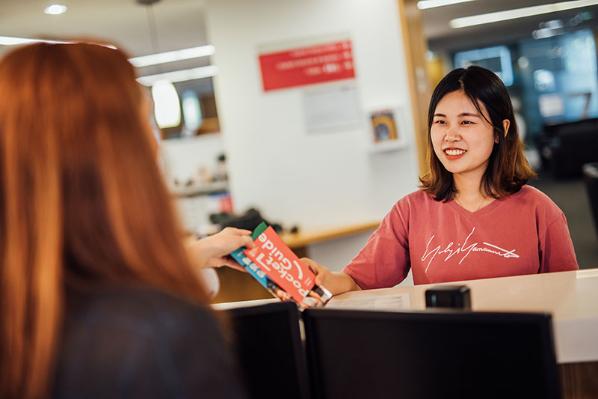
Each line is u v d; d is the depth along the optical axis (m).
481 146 1.88
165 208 0.84
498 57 17.20
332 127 5.12
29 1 5.17
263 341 1.13
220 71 5.27
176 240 0.84
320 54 5.10
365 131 5.03
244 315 1.12
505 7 10.17
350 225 5.09
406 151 5.03
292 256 1.49
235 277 4.83
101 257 0.80
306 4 5.09
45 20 5.86
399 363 1.05
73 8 5.54
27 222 0.78
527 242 1.90
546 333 0.92
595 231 7.80
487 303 1.40
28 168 0.79
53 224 0.78
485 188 1.95
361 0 5.02
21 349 0.77
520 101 17.41
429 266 1.98
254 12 5.18
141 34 6.95
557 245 1.90
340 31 5.06
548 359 0.92
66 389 0.74
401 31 4.98
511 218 1.92
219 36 5.25
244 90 5.24
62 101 0.80
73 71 0.82
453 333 1.00
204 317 0.79
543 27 13.96
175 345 0.75
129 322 0.75
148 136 0.89
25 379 0.76
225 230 1.50
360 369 1.09
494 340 0.97
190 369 0.74
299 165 5.21
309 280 1.48
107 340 0.74
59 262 0.77
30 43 0.88
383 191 5.09
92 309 0.76
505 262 1.91
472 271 1.93
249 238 1.48
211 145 9.38
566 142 13.12
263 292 4.82
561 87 17.31
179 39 7.52
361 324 1.08
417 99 5.09
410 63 5.01
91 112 0.81
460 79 1.89
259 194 5.29
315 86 5.12
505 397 0.97
